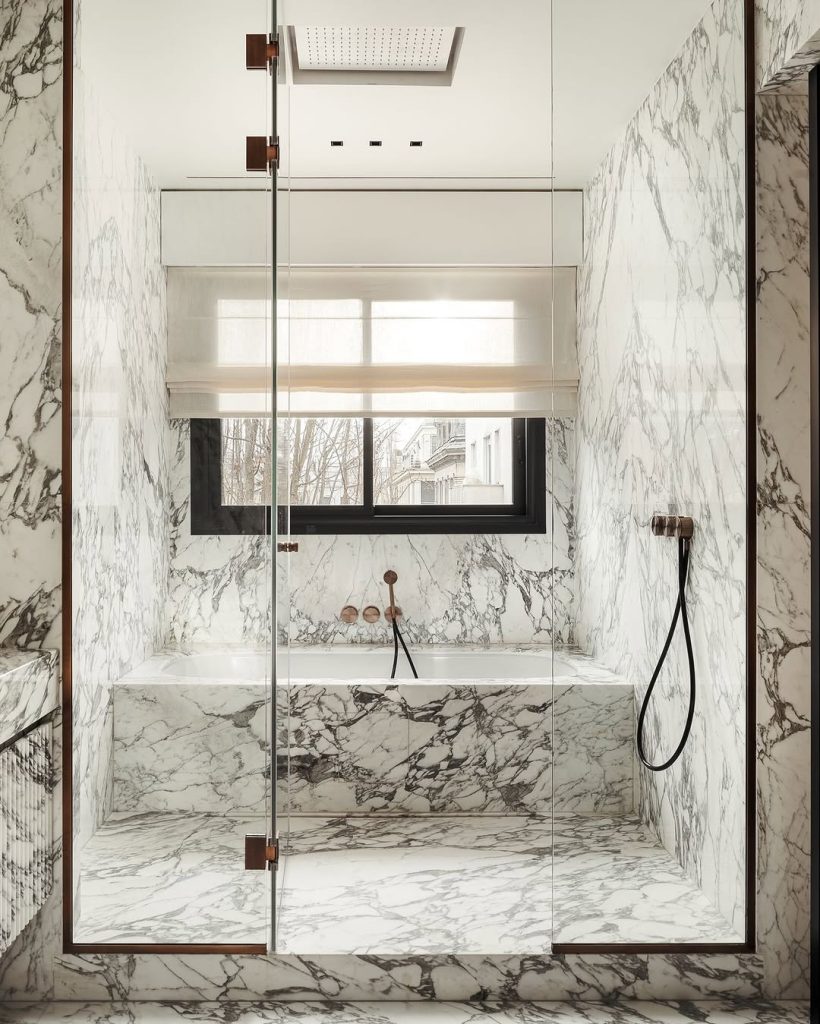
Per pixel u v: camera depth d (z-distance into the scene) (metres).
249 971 2.14
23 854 1.96
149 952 2.14
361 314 3.96
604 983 2.17
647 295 2.31
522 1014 2.09
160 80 2.12
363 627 4.06
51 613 2.14
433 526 4.03
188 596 2.13
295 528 4.04
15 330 2.15
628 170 2.27
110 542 2.14
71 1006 2.12
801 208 2.15
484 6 2.41
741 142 2.17
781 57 2.01
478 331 3.98
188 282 2.12
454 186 3.90
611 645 2.38
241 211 2.11
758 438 2.15
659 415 2.32
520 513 4.16
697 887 2.19
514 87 2.97
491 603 4.09
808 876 2.17
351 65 2.91
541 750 3.16
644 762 2.24
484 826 3.06
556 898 2.19
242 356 2.12
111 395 2.14
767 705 2.16
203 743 2.14
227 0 2.10
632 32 2.20
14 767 1.91
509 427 4.15
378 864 2.72
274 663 2.12
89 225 2.14
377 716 3.14
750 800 2.17
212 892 2.14
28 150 2.13
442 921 2.33
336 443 4.14
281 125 2.22
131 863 2.14
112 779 2.14
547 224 3.93
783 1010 2.12
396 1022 2.04
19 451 2.15
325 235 3.91
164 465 2.13
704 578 2.25
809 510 2.16
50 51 2.13
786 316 2.16
